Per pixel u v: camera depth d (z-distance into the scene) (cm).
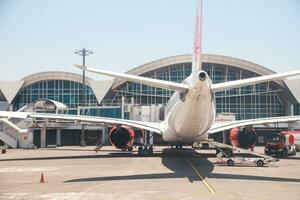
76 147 5472
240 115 7144
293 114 7219
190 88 2041
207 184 1739
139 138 5706
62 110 6138
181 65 7388
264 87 7156
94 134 6819
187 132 2509
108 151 4331
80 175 2072
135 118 5388
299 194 1490
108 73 1866
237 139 3017
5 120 5000
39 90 7694
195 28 2650
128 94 7475
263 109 7144
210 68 7431
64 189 1606
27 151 4322
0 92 7788
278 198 1409
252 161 2631
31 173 2186
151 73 7500
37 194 1487
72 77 7525
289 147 3825
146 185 1706
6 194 1491
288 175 2089
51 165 2628
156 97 7350
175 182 1800
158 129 3112
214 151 4241
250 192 1530
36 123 5191
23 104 7725
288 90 6981
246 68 7200
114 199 1376
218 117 4978
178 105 2353
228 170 2322
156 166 2514
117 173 2147
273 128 6481
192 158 3134
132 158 3152
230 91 7169
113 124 3312
